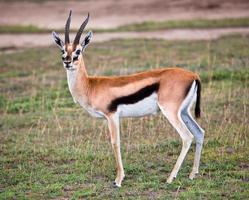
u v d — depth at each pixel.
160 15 75.44
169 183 24.14
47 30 68.56
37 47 59.81
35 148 29.83
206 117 33.03
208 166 25.92
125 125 32.81
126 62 48.97
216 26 65.44
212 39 57.72
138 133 31.41
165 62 47.97
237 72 42.31
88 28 69.00
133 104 24.53
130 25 69.12
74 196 23.17
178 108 24.08
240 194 22.52
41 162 27.83
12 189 24.42
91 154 28.23
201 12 75.44
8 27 70.38
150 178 24.91
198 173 25.23
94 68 47.53
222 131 30.41
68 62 24.80
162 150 28.56
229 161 26.41
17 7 86.31
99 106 24.94
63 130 32.72
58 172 26.28
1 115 36.72
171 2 82.31
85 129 32.59
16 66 51.00
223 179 24.39
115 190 23.83
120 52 53.41
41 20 76.12
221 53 50.09
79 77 25.28
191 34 61.88
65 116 35.53
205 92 38.00
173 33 63.22
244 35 58.97
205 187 23.61
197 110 24.80
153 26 67.38
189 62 47.41
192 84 24.25
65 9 83.12
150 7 80.44
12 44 62.25
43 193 23.83
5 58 54.62
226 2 79.88
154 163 26.83
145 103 24.48
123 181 24.80
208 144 28.78
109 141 30.48
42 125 33.91
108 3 85.19
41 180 25.33
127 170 25.88
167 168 26.08
